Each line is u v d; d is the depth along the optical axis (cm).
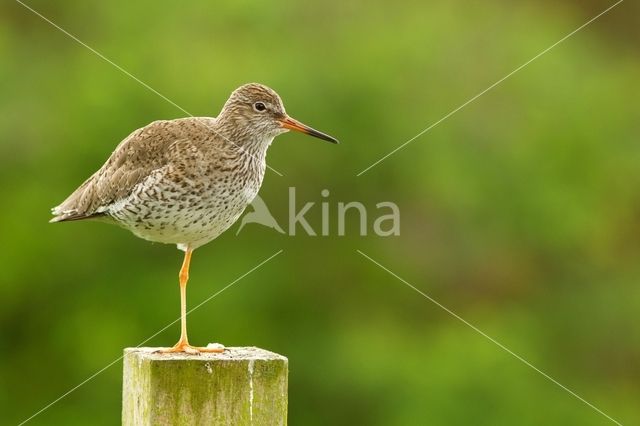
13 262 1576
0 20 1761
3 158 1593
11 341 1622
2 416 1595
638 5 2169
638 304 1725
